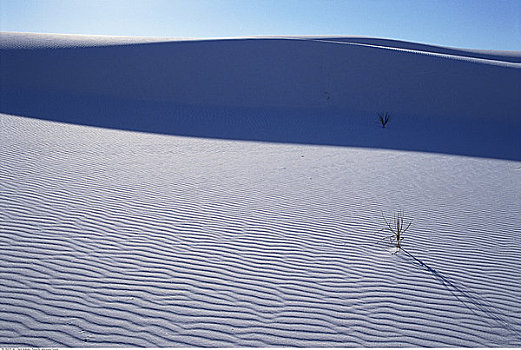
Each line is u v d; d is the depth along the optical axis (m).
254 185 8.24
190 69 24.97
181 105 20.91
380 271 4.82
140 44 28.41
